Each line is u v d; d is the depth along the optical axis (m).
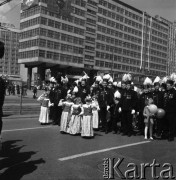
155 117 11.11
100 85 13.02
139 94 13.05
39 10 71.44
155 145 9.68
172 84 11.11
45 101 13.69
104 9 89.12
